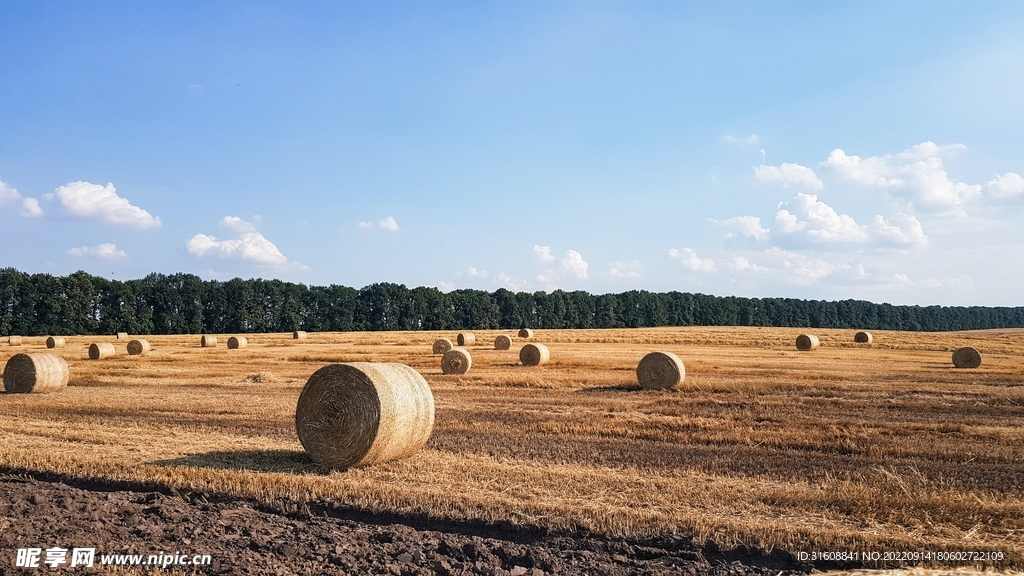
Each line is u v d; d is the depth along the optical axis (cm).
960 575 634
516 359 3356
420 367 2900
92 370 2752
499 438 1285
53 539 705
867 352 4025
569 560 680
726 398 1838
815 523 761
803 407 1673
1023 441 1234
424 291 10538
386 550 700
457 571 648
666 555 696
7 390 2048
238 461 1091
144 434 1320
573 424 1416
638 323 11538
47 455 1091
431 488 909
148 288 9050
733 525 744
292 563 666
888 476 954
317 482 935
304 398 1098
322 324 9975
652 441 1262
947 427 1346
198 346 4916
